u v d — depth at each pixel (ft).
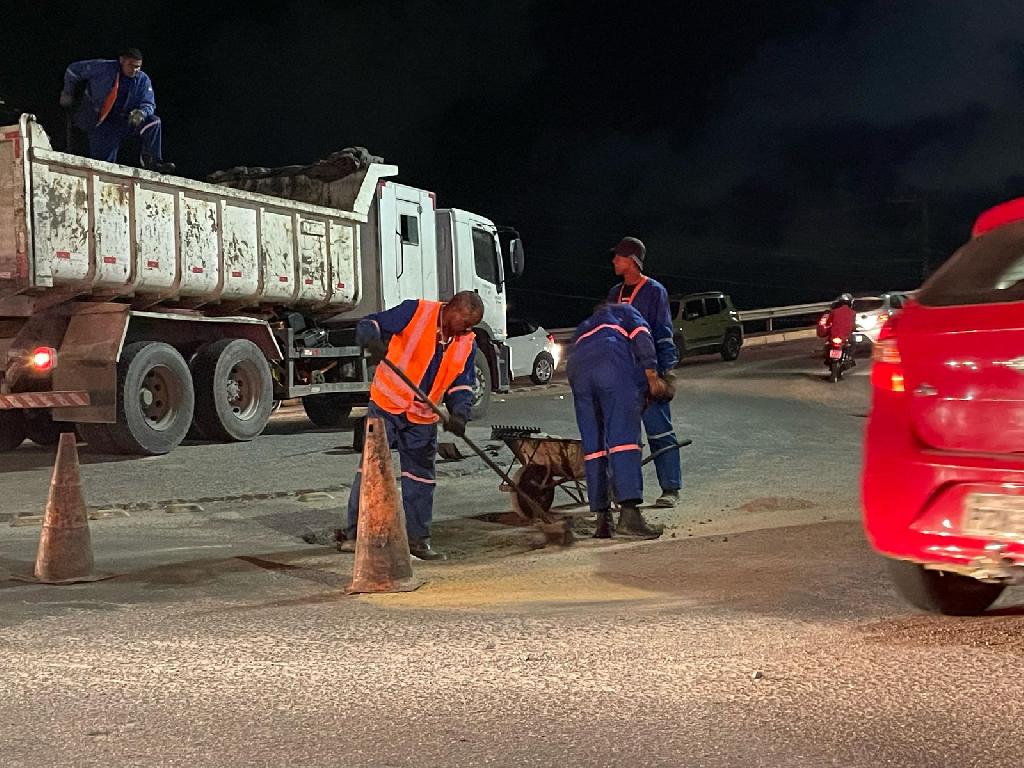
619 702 13.80
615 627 17.51
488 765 11.89
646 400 29.07
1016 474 15.75
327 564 24.86
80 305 45.29
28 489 39.14
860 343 107.24
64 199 42.68
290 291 52.90
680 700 13.83
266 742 12.64
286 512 33.35
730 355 107.65
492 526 30.45
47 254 42.09
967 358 16.38
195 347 50.31
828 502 33.53
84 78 47.11
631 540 27.71
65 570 22.66
